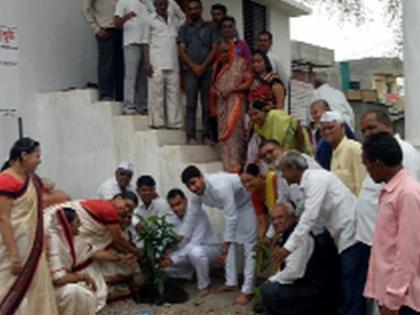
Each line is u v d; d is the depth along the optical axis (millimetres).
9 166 4969
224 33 7570
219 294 6445
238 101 7363
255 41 11094
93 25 8086
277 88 7234
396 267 3465
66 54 8734
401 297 3436
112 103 7859
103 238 6176
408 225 3434
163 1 7875
